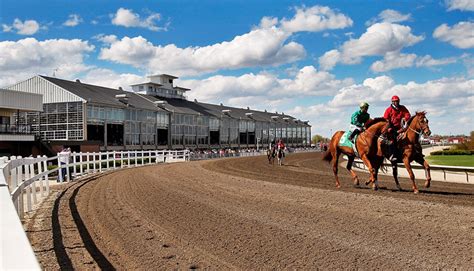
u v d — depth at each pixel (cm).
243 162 3312
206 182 1458
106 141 4534
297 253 535
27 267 167
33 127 4466
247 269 477
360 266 475
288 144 9244
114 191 1226
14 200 718
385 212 789
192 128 6159
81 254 547
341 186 1259
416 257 501
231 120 7181
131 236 644
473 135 4800
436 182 1419
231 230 674
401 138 1059
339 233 634
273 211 837
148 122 5241
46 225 737
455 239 578
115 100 4869
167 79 6975
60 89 4347
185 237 633
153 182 1491
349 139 1185
